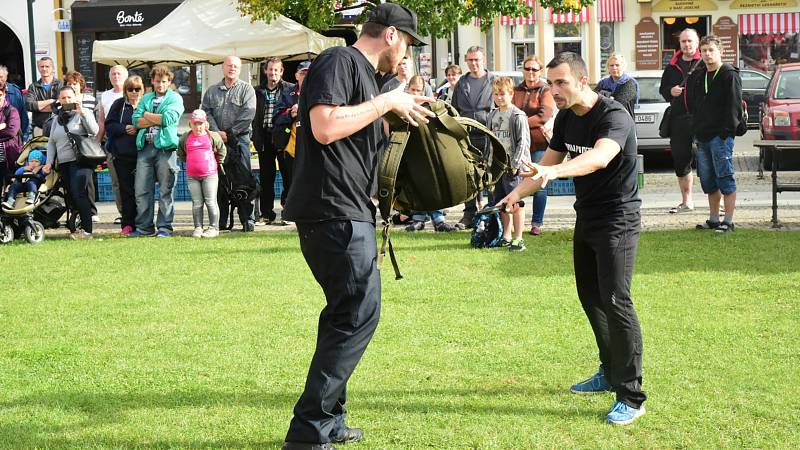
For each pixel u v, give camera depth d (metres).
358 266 4.69
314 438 4.68
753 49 32.53
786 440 4.97
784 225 11.94
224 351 6.84
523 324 7.37
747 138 24.61
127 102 12.70
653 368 6.18
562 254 10.24
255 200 13.94
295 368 6.41
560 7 18.27
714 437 5.03
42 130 14.22
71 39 31.09
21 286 9.32
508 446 4.96
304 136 4.73
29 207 12.09
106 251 11.34
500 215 10.72
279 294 8.68
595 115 5.30
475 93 11.89
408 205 5.09
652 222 12.50
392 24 4.74
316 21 17.91
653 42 32.47
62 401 5.80
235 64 12.79
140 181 12.60
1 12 31.06
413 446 4.99
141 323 7.71
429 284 8.85
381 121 4.90
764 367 6.16
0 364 6.61
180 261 10.50
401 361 6.48
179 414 5.54
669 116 13.07
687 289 8.37
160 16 30.27
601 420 5.32
